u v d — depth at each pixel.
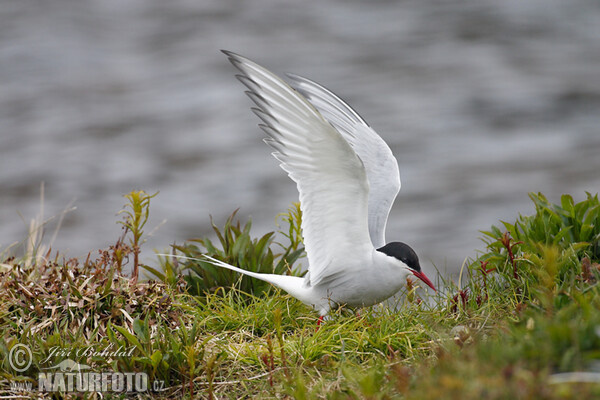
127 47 27.91
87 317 6.98
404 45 27.61
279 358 6.60
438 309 7.32
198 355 6.43
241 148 19.78
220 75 25.08
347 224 7.20
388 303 7.68
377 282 7.41
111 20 30.59
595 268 6.46
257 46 27.89
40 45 27.41
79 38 28.27
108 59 26.67
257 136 20.59
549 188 17.27
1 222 16.03
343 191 7.04
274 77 6.71
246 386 6.25
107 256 7.89
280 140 7.04
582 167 18.30
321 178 7.05
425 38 28.16
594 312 4.94
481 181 17.77
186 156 19.50
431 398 4.38
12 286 7.30
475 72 25.03
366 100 23.12
